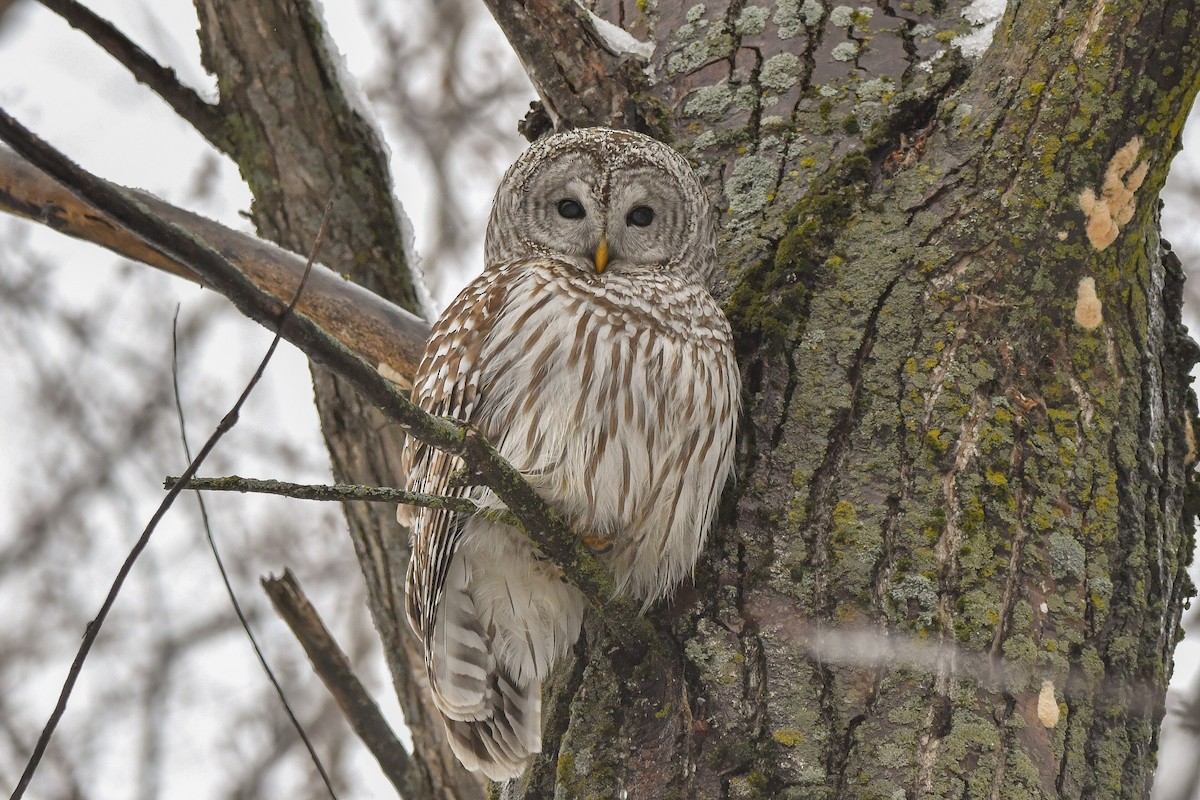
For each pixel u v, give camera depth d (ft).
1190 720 39.78
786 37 32.89
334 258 37.06
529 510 22.97
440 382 30.99
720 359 28.32
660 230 32.37
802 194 30.14
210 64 36.47
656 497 28.30
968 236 27.27
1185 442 28.50
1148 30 26.94
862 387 26.61
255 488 18.81
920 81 30.94
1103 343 26.91
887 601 24.49
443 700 30.40
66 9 34.17
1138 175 27.02
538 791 26.84
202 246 17.28
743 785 23.65
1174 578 27.09
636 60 33.86
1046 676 23.73
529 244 34.32
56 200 31.71
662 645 25.40
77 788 59.31
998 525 24.85
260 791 58.90
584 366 29.25
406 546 37.04
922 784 22.72
